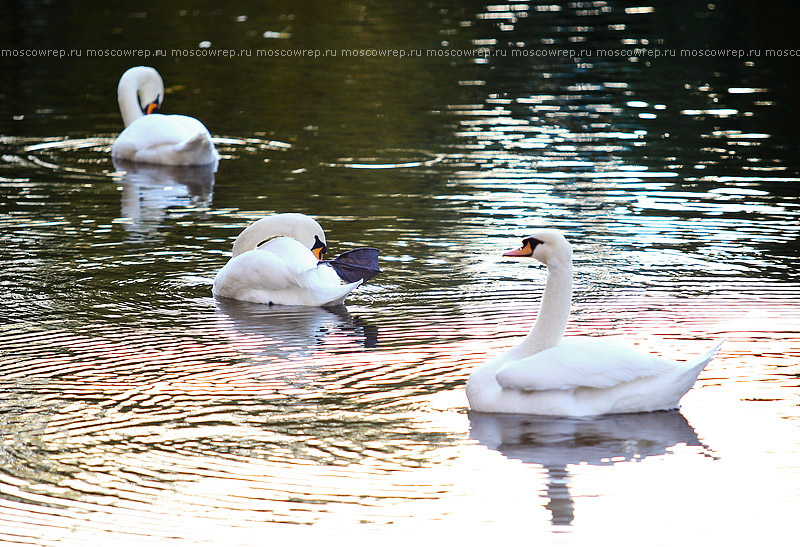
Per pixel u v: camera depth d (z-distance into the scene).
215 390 11.36
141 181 22.38
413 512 8.79
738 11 41.53
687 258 16.16
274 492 9.12
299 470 9.52
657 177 21.53
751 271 15.48
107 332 13.32
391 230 18.08
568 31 38.62
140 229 18.47
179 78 32.66
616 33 38.09
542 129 26.08
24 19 41.38
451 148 24.42
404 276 15.63
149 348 12.70
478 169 22.48
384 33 38.75
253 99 30.23
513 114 27.72
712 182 21.09
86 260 16.58
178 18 41.72
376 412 10.75
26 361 12.21
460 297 14.62
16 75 32.91
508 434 10.16
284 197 20.67
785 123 26.19
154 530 8.51
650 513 8.78
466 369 11.91
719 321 13.30
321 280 14.61
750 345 12.41
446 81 31.62
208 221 19.00
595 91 30.08
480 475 9.40
